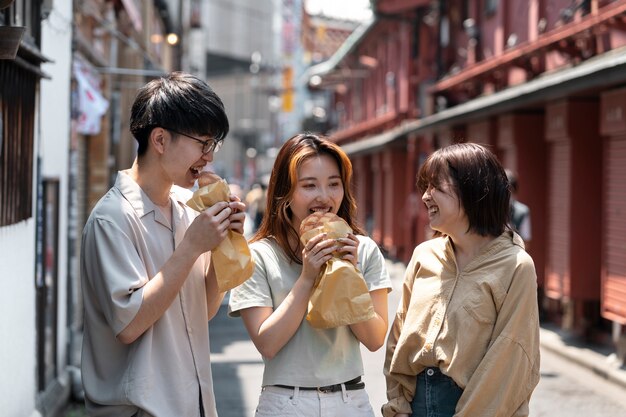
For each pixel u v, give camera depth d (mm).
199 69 31781
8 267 5133
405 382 3486
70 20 7930
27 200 5660
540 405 7715
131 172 3240
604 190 10078
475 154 3395
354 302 3201
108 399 3105
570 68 11844
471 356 3311
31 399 5914
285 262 3518
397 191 25797
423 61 22594
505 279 3316
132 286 3012
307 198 3463
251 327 3414
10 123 5098
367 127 30188
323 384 3383
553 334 11375
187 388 3164
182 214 3309
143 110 3125
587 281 11070
